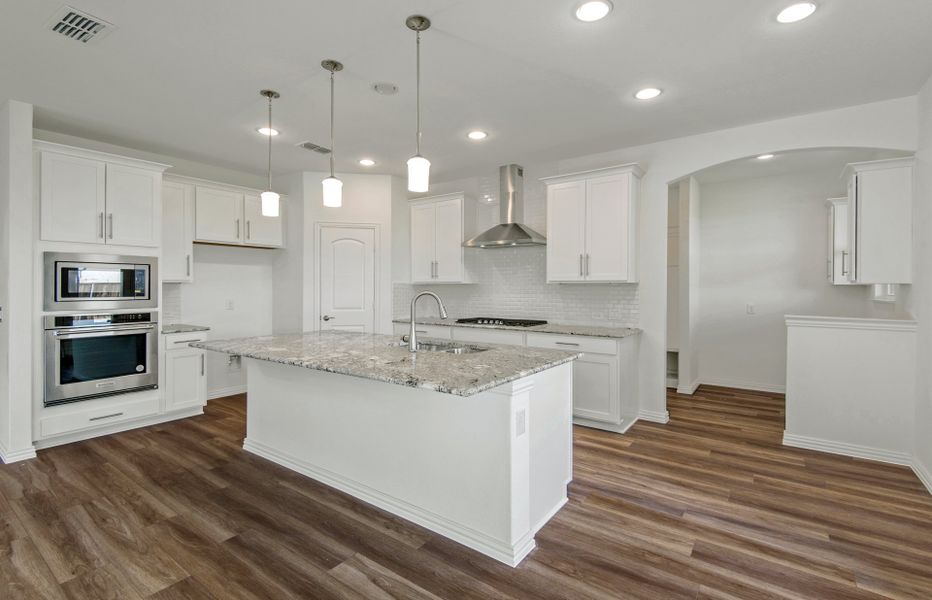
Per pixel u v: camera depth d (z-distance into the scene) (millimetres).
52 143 3271
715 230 5629
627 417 3922
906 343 3100
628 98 3096
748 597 1800
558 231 4246
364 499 2607
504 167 4711
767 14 2133
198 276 4734
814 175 5098
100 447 3402
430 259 5195
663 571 1966
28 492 2662
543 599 1794
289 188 5145
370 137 3887
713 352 5660
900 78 2797
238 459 3209
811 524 2342
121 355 3676
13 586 1839
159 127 3646
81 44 2416
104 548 2111
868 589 1846
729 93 3014
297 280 5047
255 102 3168
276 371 3146
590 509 2502
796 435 3465
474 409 2133
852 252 3260
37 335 3246
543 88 2939
